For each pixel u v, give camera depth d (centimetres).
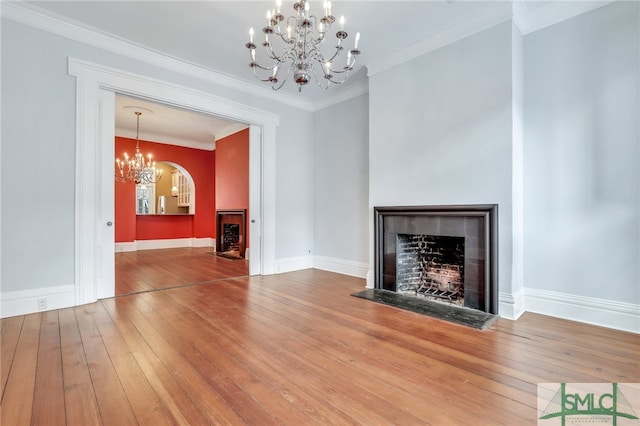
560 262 274
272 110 470
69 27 297
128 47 333
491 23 282
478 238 288
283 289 375
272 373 179
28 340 221
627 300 243
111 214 332
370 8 277
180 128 670
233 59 369
